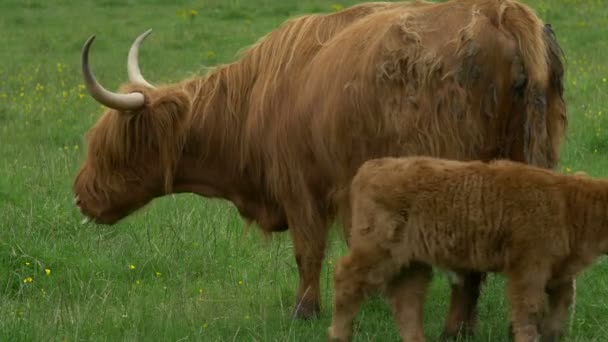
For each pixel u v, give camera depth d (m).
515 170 8.82
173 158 11.41
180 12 36.31
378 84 9.73
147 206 12.87
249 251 13.38
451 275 9.50
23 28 34.81
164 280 12.53
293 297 11.88
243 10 36.41
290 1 37.78
